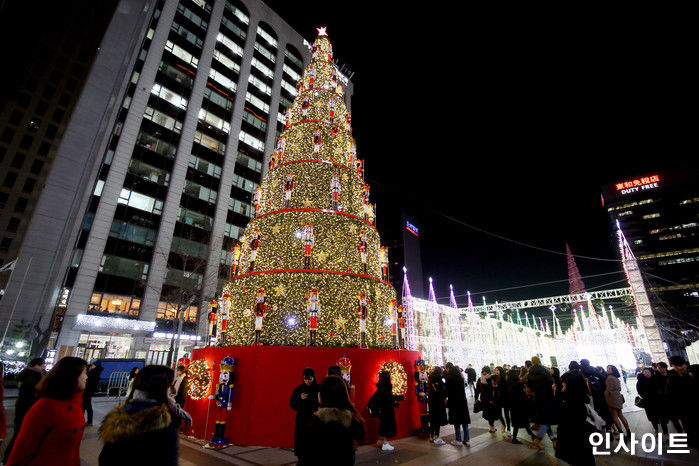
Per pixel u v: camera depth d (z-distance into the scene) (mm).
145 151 41719
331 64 19234
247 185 51094
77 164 41031
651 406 10617
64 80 55312
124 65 46344
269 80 60875
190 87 48844
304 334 11594
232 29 57500
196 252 42281
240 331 12102
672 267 104562
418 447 9844
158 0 49156
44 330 31000
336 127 16219
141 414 2963
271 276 12211
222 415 9953
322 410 3742
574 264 88000
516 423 10289
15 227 45719
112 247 36188
